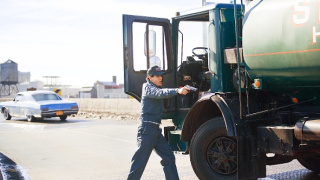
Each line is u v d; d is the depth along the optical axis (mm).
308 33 4562
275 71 5059
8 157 9336
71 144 11297
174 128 7047
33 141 12109
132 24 6762
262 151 5273
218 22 6184
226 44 6145
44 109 18484
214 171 5781
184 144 6707
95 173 7461
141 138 5363
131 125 16703
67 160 8820
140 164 5340
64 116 19969
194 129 6250
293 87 5172
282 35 4828
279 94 5582
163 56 7113
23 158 9180
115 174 7355
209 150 5855
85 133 13969
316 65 4570
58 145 11141
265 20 5047
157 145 5488
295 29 4691
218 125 5723
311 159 6820
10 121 20266
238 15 6273
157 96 5219
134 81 6797
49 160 8867
